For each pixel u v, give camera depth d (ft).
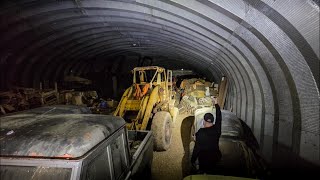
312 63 11.01
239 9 14.29
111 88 73.36
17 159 7.13
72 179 6.75
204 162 13.92
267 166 17.71
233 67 30.09
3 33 35.81
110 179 8.75
